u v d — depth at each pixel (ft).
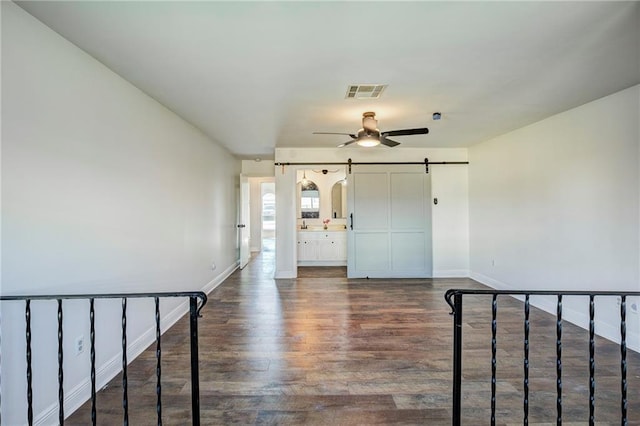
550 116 12.34
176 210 12.00
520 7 5.67
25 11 5.65
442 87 9.36
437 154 19.16
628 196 9.43
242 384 7.63
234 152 20.25
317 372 8.17
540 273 13.07
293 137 15.92
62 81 6.50
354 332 10.73
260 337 10.36
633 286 9.30
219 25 6.15
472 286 16.92
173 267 11.69
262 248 30.73
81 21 5.95
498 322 11.59
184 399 7.03
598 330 10.43
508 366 8.42
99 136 7.61
